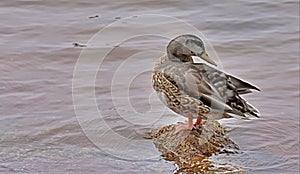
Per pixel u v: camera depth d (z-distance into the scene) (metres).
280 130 11.54
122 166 9.98
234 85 10.23
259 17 17.50
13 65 14.12
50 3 17.92
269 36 16.41
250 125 11.60
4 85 13.07
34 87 13.03
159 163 10.12
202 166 10.07
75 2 18.03
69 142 10.71
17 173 9.67
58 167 9.89
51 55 14.70
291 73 14.55
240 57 15.28
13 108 12.03
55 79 13.45
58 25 16.52
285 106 12.92
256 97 13.36
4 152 10.30
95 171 9.80
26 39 15.66
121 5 17.94
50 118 11.60
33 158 10.14
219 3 18.31
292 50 15.70
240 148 10.67
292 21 17.34
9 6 17.72
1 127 11.19
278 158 10.50
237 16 17.50
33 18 16.98
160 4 18.11
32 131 11.07
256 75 14.47
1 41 15.45
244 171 10.02
